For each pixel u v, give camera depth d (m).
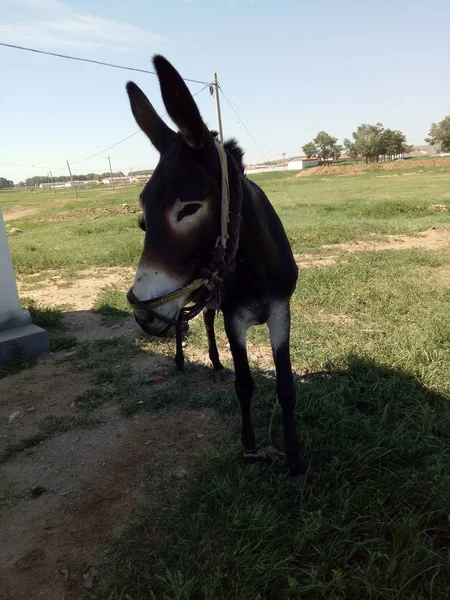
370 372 2.50
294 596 1.32
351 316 3.59
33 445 2.33
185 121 1.17
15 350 3.34
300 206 12.80
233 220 1.39
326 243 7.02
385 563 1.39
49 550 1.65
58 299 4.98
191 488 1.83
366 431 1.97
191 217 1.26
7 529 1.78
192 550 1.51
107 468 2.08
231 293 1.65
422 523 1.52
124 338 3.60
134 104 1.50
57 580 1.52
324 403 2.20
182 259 1.28
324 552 1.43
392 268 4.90
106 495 1.90
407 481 1.65
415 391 2.30
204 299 1.49
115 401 2.66
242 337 1.76
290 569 1.39
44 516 1.83
